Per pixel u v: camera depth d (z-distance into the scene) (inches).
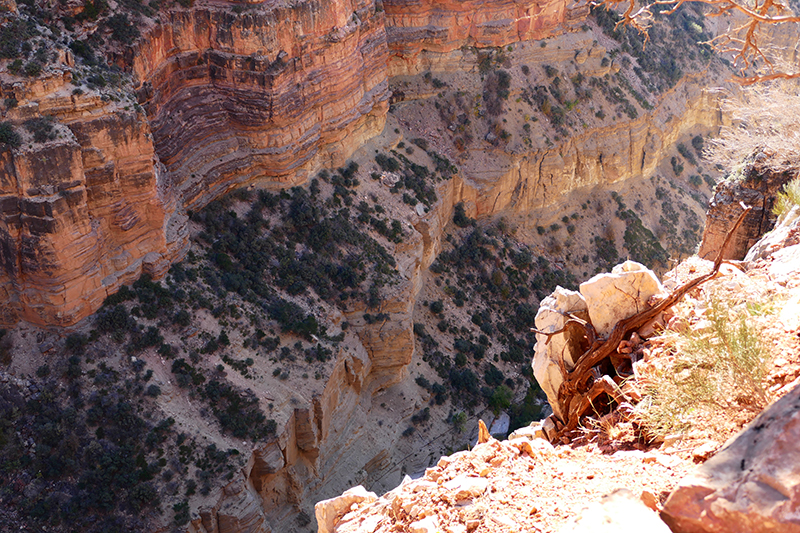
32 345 1565.0
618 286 398.6
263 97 2068.2
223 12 1973.4
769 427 196.2
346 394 1955.0
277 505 1717.5
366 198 2402.8
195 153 2001.7
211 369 1673.2
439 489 290.8
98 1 1718.8
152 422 1536.7
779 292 393.4
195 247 1927.9
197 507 1480.1
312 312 1959.9
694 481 196.7
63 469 1434.5
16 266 1525.6
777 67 732.0
